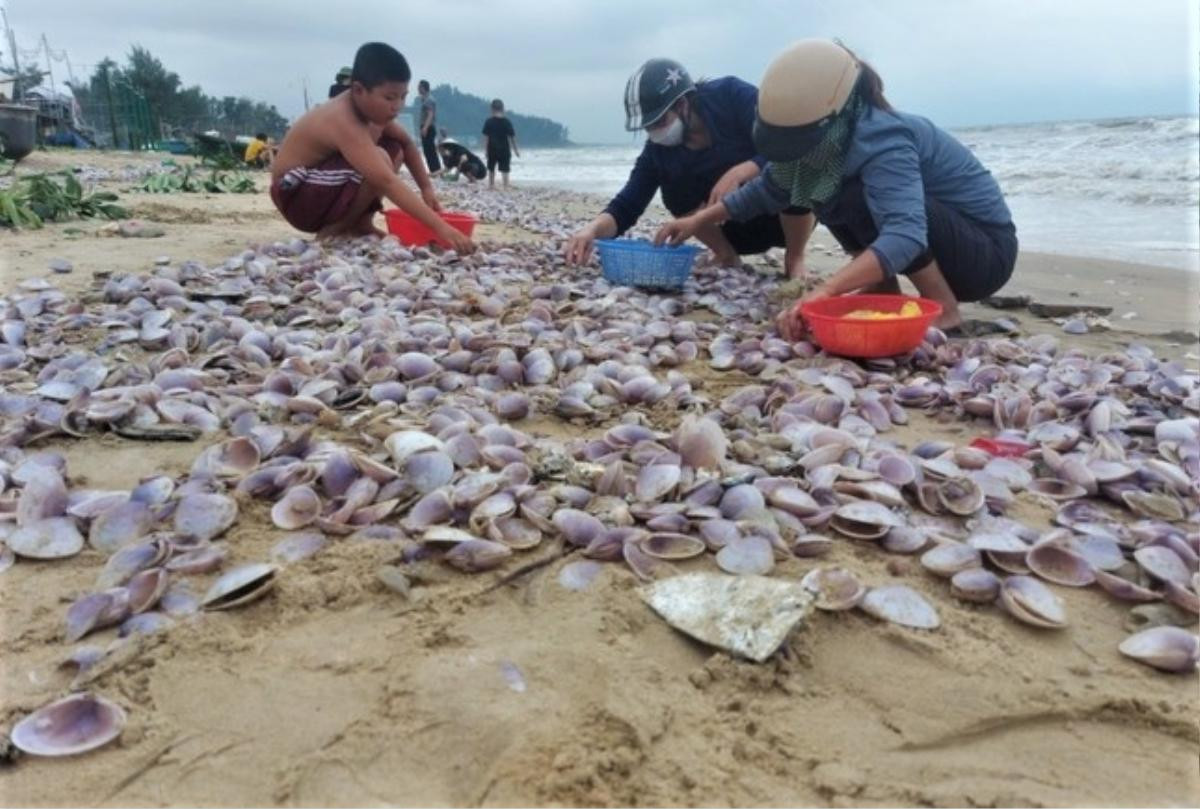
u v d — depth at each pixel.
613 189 17.94
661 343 3.26
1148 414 2.50
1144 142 17.75
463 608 1.50
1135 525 1.78
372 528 1.72
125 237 5.50
